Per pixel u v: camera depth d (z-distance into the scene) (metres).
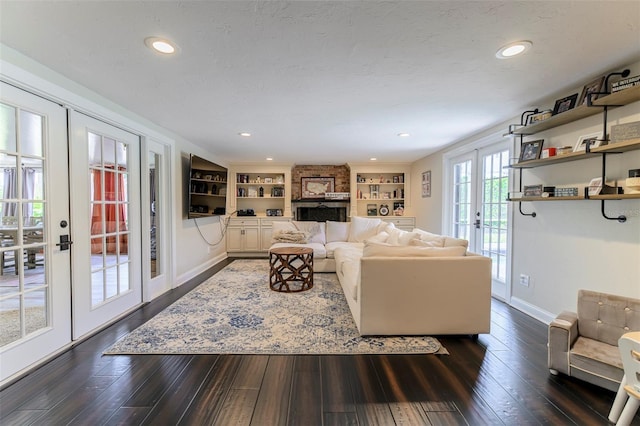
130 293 3.02
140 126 3.10
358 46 1.72
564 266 2.54
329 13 1.42
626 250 2.03
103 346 2.25
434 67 1.98
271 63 1.93
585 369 1.73
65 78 2.15
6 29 1.54
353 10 1.39
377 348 2.23
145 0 1.31
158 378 1.85
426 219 5.62
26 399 1.64
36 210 2.02
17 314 1.90
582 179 2.34
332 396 1.69
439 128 3.56
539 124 2.53
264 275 4.55
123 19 1.46
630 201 2.00
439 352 2.19
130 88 2.35
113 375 1.88
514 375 1.90
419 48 1.74
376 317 2.38
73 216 2.29
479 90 2.38
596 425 1.47
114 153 2.81
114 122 2.71
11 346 1.83
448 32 1.58
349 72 2.06
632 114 1.95
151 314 2.92
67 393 1.70
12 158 1.86
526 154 2.76
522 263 3.04
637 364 1.21
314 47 1.73
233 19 1.46
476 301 2.39
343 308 3.09
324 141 4.31
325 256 4.74
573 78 2.16
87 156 2.44
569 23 1.49
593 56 1.83
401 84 2.26
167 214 3.76
